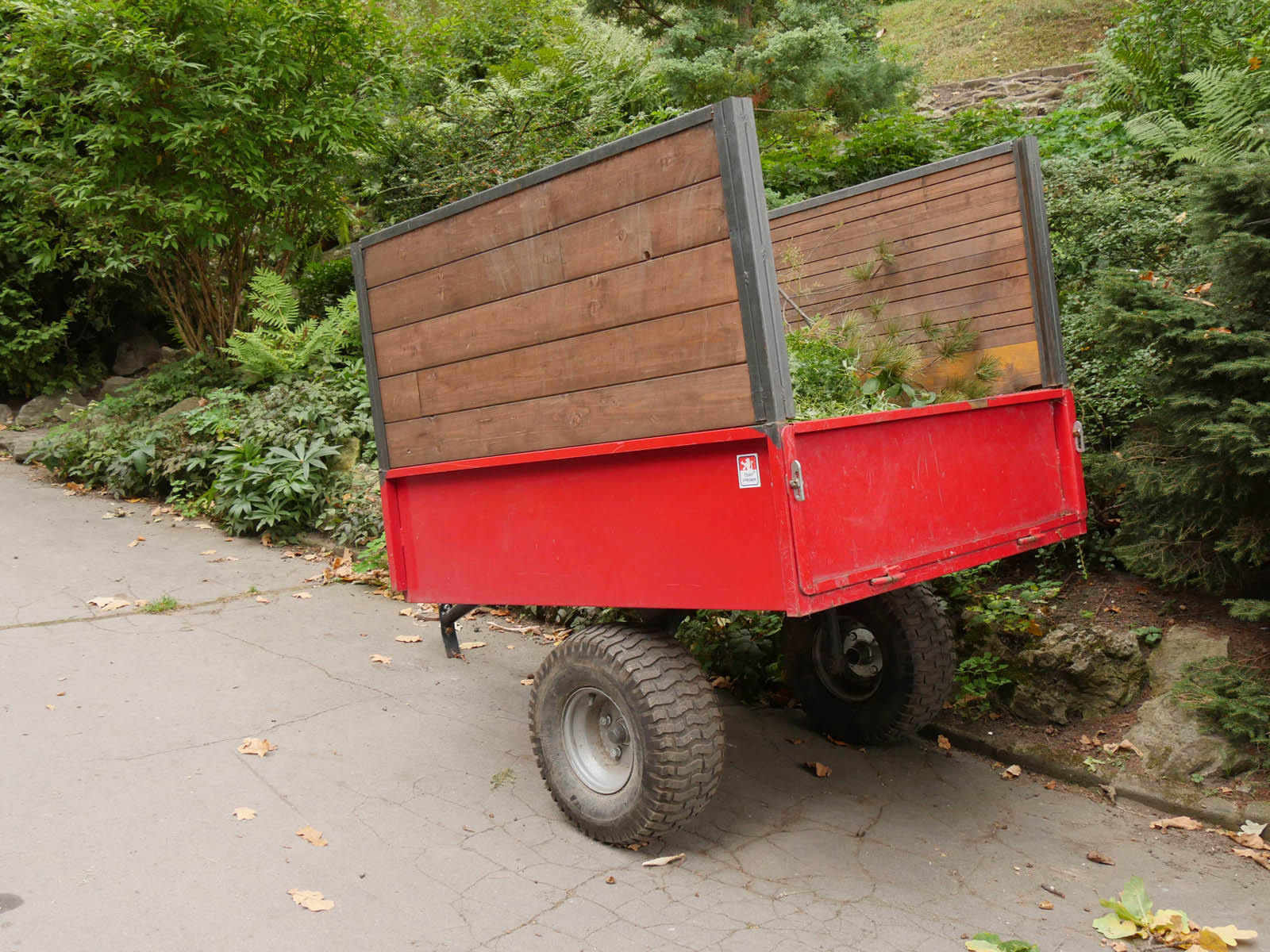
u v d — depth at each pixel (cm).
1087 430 525
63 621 521
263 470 698
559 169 304
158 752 374
